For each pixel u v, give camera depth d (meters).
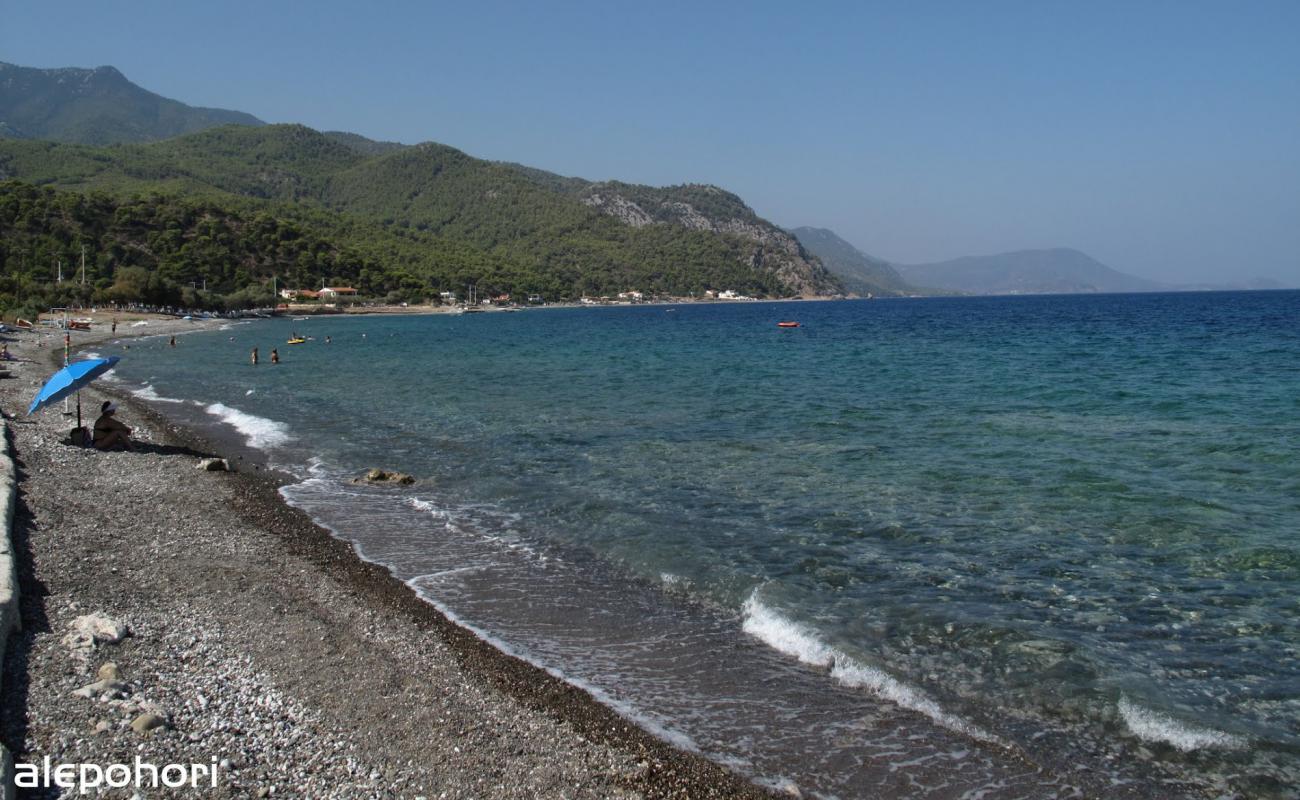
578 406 30.06
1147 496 15.70
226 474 18.33
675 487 17.19
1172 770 7.07
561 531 14.23
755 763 7.15
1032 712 8.03
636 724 7.77
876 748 7.42
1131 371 38.34
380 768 6.61
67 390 18.97
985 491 16.36
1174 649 9.30
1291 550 12.46
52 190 160.00
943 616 10.27
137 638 8.69
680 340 76.12
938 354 51.75
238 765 6.41
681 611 10.68
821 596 10.99
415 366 49.19
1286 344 51.47
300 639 9.16
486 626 10.12
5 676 7.43
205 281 154.38
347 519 14.98
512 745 7.17
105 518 13.59
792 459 19.83
